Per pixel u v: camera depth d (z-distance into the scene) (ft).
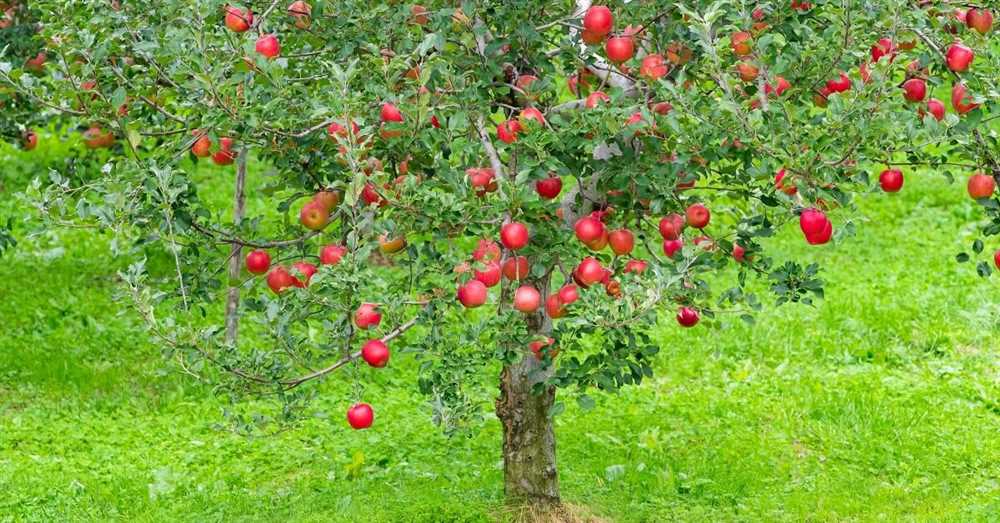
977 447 26.35
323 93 17.42
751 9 16.72
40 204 16.75
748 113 15.21
